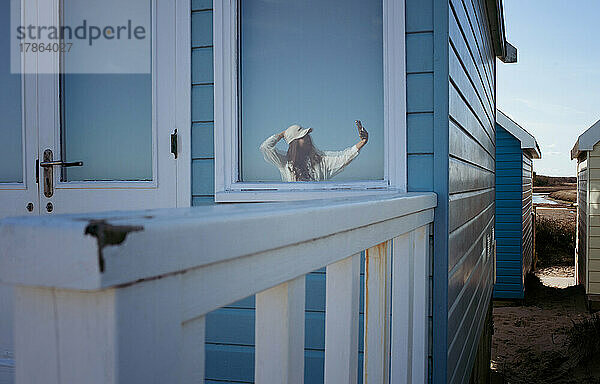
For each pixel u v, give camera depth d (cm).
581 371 695
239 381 254
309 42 255
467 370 349
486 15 532
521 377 701
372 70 247
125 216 51
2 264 47
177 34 264
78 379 46
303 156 254
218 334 256
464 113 320
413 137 236
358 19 249
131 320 48
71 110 275
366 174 246
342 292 106
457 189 280
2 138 281
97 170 273
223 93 257
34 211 275
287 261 78
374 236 122
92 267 44
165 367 52
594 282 976
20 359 47
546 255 1767
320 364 243
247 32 260
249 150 260
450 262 247
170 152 265
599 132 951
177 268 53
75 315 46
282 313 79
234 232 63
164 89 265
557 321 959
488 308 638
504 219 1128
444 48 233
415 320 198
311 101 254
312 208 84
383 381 133
